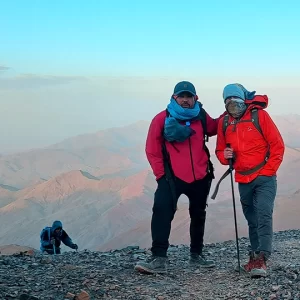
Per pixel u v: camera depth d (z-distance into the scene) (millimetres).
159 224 4977
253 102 4812
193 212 5230
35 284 4645
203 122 5008
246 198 4875
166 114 4953
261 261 4711
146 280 4785
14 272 5195
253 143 4754
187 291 4434
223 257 6031
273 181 4777
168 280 4789
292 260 5730
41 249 7930
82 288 4504
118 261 5852
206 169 5023
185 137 4844
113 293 4383
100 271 5172
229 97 4809
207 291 4398
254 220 4898
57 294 4332
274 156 4699
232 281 4633
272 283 4402
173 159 4930
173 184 4941
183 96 4902
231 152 4844
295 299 3938
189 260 5398
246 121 4781
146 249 6973
